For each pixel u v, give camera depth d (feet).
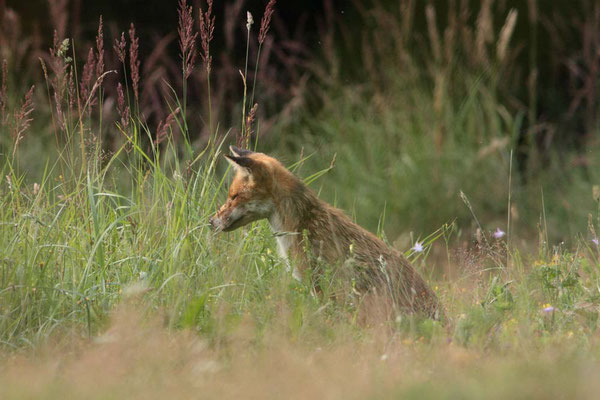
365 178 61.62
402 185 61.05
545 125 71.97
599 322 29.17
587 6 78.07
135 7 79.51
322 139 66.18
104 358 23.67
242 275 32.40
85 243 33.53
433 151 62.49
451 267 47.91
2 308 28.84
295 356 24.06
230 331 26.32
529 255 39.75
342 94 70.28
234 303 29.91
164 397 20.79
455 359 23.99
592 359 23.89
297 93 69.56
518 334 26.35
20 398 20.83
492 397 19.92
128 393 21.03
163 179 36.99
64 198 35.53
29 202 36.40
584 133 75.46
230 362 24.30
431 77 68.74
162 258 32.53
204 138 64.13
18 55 67.62
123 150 54.49
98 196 37.17
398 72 68.54
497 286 32.45
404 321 27.50
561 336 26.99
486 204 61.16
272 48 79.00
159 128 37.99
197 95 76.38
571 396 19.89
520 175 66.18
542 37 79.30
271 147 67.92
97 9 78.33
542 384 20.51
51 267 31.30
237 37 82.28
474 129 65.21
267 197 33.58
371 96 72.13
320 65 77.77
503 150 63.36
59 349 26.45
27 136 58.29
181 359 24.34
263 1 83.56
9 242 32.12
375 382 21.48
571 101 77.10
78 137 41.55
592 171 65.82
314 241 32.40
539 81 78.02
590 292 33.32
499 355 25.14
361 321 29.50
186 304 29.12
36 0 75.31
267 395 20.84
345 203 60.54
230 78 75.56
